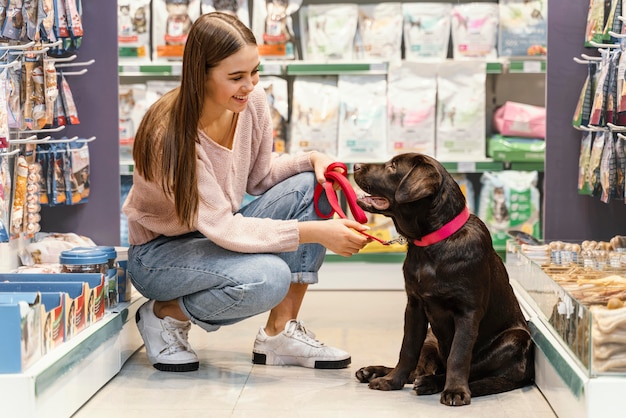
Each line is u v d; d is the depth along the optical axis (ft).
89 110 12.09
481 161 15.52
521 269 10.81
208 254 8.90
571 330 7.64
